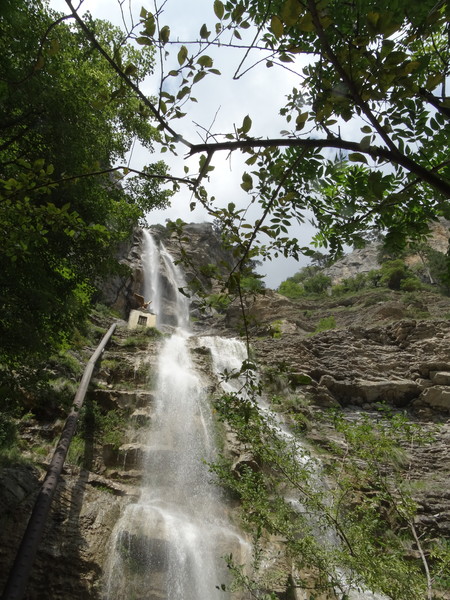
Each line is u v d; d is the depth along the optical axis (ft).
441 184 5.52
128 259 120.78
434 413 62.28
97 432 41.60
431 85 5.87
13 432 35.40
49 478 28.78
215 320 125.08
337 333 82.58
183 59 6.53
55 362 46.83
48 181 10.30
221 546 30.42
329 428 55.16
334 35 7.25
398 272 154.20
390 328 83.71
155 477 38.32
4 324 21.68
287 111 8.16
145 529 30.25
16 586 20.29
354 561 16.97
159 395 51.80
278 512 21.01
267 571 26.48
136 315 87.20
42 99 23.89
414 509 18.21
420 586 15.53
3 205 12.78
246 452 41.22
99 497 31.81
